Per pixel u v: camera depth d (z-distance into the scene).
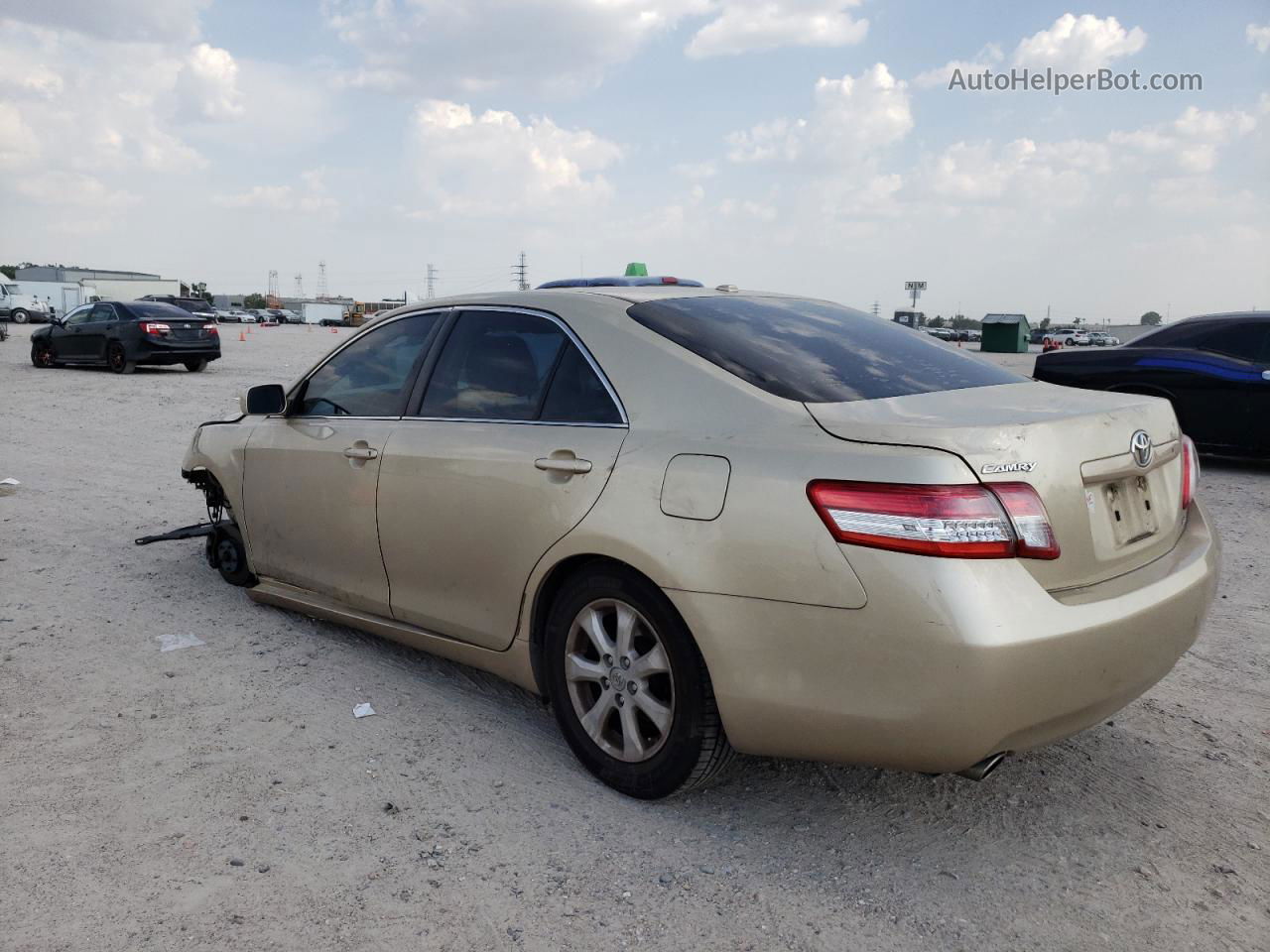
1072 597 2.55
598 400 3.21
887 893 2.62
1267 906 2.59
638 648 3.03
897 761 2.56
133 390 16.88
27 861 2.69
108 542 6.31
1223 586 5.59
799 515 2.58
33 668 4.11
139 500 7.80
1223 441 9.25
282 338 45.66
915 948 2.40
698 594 2.74
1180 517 3.20
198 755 3.35
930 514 2.41
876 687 2.49
